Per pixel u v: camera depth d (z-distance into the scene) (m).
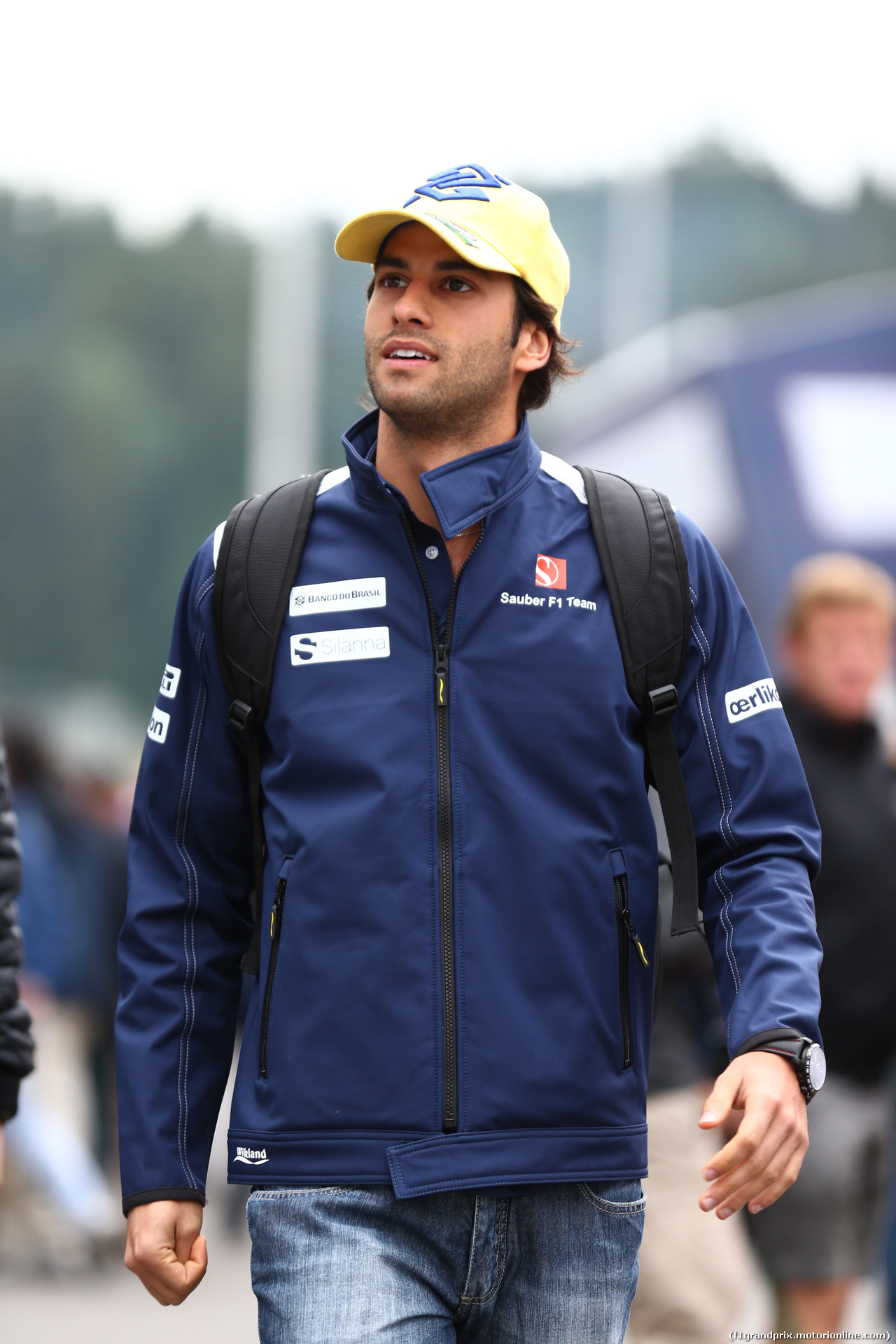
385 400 8.55
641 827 8.54
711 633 8.77
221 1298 21.91
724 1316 13.12
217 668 8.79
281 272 92.25
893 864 14.39
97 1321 20.48
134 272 173.62
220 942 9.07
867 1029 14.33
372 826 8.25
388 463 8.76
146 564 167.50
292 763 8.48
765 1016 8.05
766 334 29.61
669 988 13.09
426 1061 8.10
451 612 8.43
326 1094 8.16
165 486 168.25
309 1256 8.12
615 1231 8.34
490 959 8.16
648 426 31.11
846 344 29.34
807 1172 14.44
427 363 8.51
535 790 8.33
